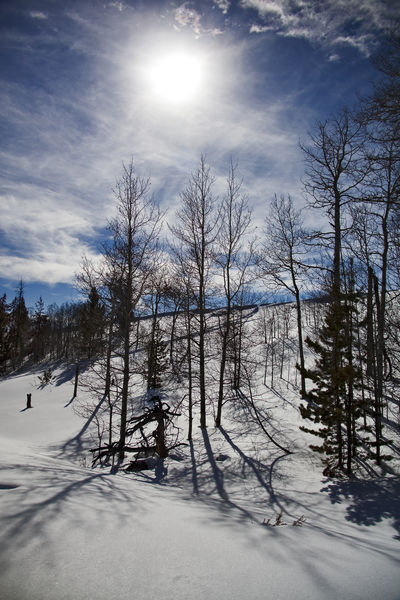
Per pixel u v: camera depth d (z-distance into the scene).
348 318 10.09
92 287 12.60
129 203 12.23
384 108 5.41
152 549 2.52
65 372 36.94
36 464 6.11
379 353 10.91
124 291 11.98
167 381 23.06
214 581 2.12
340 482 8.91
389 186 8.51
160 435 12.48
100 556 2.31
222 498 7.91
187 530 3.12
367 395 13.89
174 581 2.07
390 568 2.78
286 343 34.84
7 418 21.64
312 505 7.21
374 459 10.27
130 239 12.05
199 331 16.66
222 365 16.34
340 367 9.63
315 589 2.15
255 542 2.98
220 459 11.72
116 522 3.06
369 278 11.55
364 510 6.65
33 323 62.09
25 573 2.01
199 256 16.33
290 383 24.09
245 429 15.17
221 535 3.08
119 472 10.27
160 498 4.96
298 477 9.68
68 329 48.75
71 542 2.48
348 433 9.63
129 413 19.39
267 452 12.23
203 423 15.93
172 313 18.72
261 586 2.11
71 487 4.27
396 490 7.77
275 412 17.45
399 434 12.34
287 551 2.84
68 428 18.34
